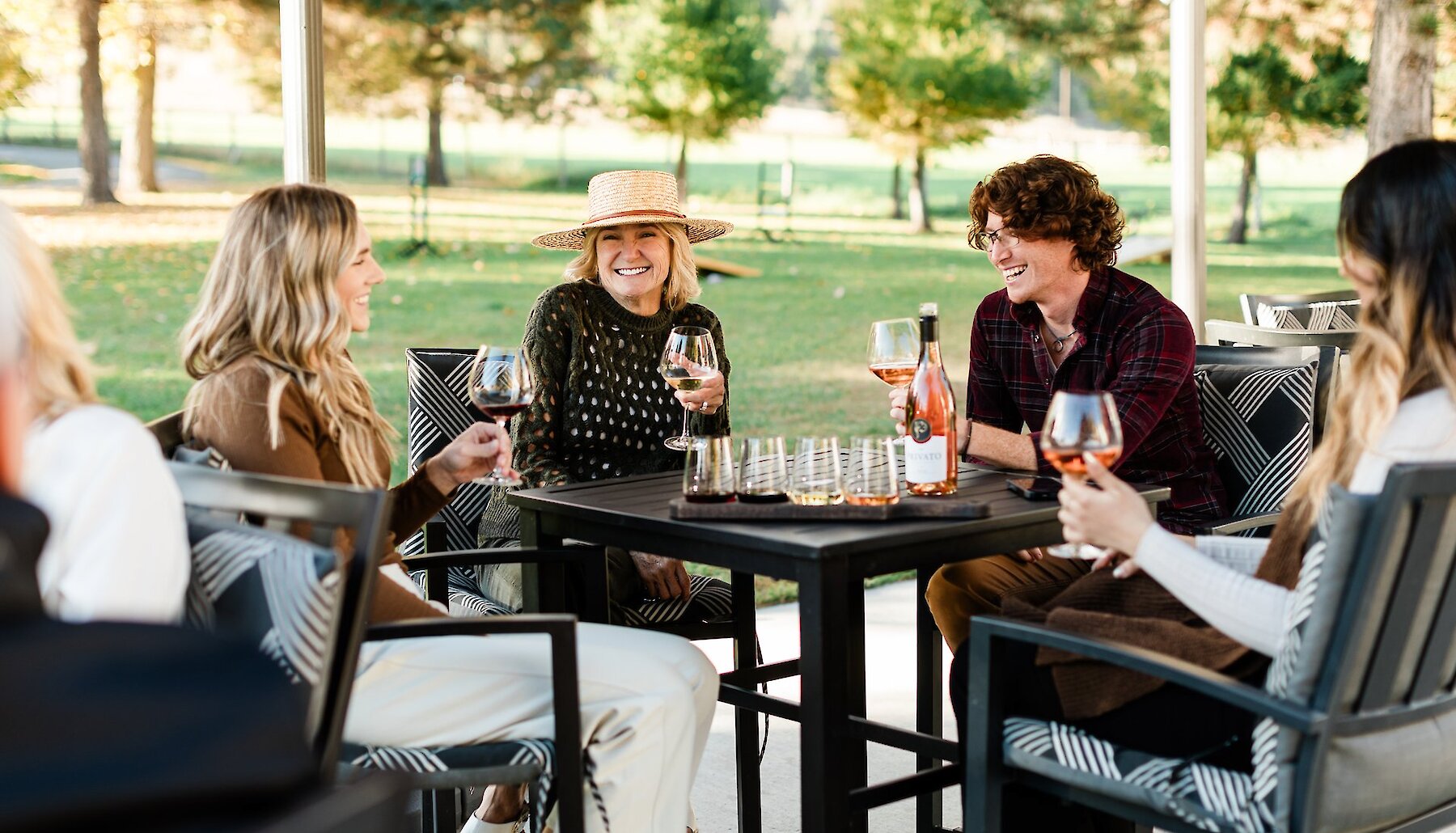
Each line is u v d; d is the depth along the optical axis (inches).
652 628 102.7
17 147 477.7
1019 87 659.4
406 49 573.9
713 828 104.9
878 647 158.7
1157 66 581.3
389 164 583.5
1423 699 59.7
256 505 60.2
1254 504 111.8
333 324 76.7
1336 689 55.3
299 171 118.9
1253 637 62.1
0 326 32.2
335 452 78.1
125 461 51.8
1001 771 68.1
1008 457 97.5
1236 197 658.8
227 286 76.2
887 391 441.4
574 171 625.6
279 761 25.3
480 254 587.5
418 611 74.5
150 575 51.6
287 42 118.5
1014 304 107.6
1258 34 489.7
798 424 387.9
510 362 89.7
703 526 75.4
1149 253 622.5
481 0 583.2
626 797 72.0
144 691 25.5
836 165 689.6
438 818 92.4
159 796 23.7
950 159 700.0
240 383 73.7
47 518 27.7
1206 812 60.3
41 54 476.7
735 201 676.1
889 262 655.8
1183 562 64.1
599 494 89.5
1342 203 62.3
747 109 646.5
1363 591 54.2
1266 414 111.9
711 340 99.3
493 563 88.1
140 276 478.6
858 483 77.8
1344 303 166.7
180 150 515.8
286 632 55.0
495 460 86.5
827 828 70.9
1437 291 58.7
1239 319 537.0
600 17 616.4
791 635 163.9
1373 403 59.9
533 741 71.1
